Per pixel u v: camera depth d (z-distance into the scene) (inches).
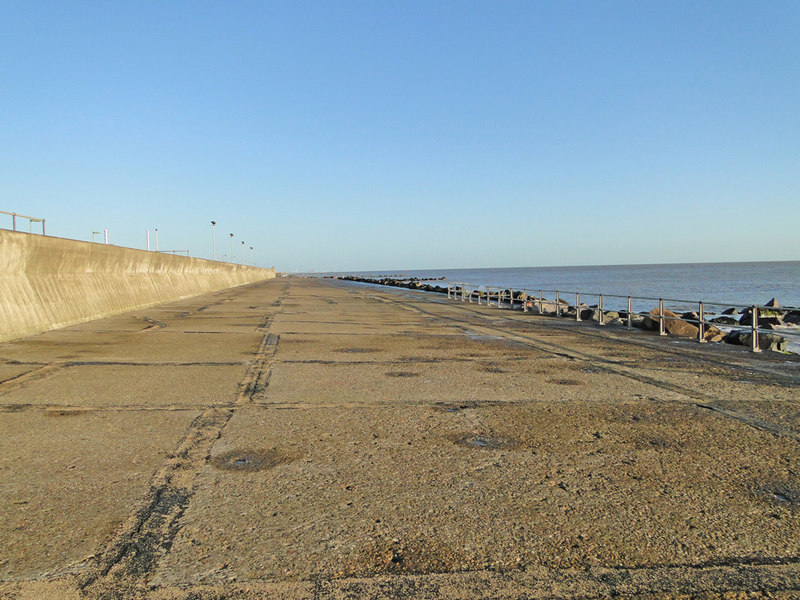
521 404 315.3
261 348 529.7
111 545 149.8
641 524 166.7
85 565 139.7
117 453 221.8
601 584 135.4
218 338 597.0
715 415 293.7
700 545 154.7
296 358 473.1
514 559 146.0
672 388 365.1
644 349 567.5
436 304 1350.9
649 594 131.8
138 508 172.2
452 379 388.2
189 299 1387.8
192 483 192.7
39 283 641.6
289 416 282.2
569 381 386.0
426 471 207.3
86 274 787.4
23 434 244.8
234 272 2586.1
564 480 200.4
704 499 185.0
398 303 1363.2
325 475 202.2
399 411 295.7
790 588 135.0
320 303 1306.6
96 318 775.7
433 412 294.5
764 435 257.6
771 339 595.2
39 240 615.8
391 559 145.2
